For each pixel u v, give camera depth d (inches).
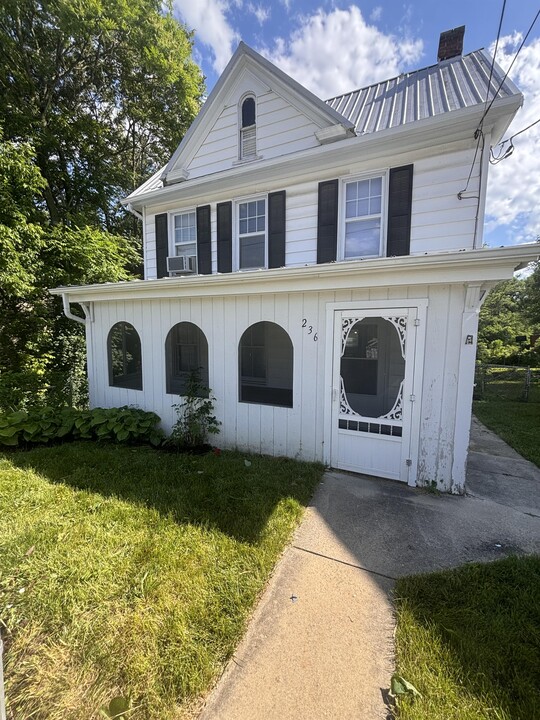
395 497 139.7
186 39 497.0
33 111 392.2
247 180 259.0
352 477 159.0
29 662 66.1
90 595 82.2
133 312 225.5
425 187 208.8
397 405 153.3
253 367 369.4
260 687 63.2
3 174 308.2
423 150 208.2
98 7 386.3
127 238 529.7
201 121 278.5
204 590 84.8
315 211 242.8
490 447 213.2
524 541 109.7
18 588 84.4
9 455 179.3
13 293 316.2
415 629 74.5
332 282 154.2
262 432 186.7
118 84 484.4
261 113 258.5
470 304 135.0
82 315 411.5
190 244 303.7
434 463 146.6
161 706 59.3
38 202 435.2
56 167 438.6
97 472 156.3
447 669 65.6
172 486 142.5
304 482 148.9
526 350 649.6
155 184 326.3
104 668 65.4
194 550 99.9
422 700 60.0
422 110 217.5
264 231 265.7
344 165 228.7
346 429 164.1
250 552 99.9
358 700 60.9
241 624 76.3
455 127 193.0
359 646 71.5
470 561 99.4
